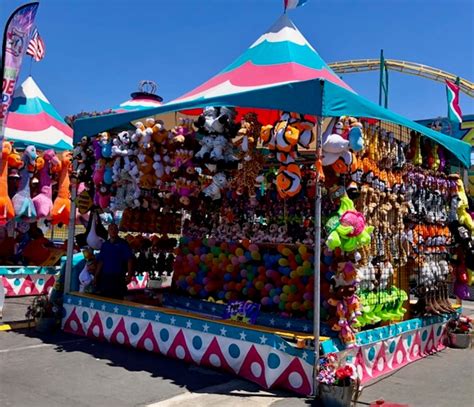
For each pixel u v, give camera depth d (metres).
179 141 6.32
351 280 5.11
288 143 5.03
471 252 8.01
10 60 8.80
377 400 4.85
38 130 12.27
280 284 6.68
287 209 6.86
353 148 5.08
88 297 7.08
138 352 6.26
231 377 5.33
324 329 5.60
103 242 7.90
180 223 8.77
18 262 11.26
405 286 6.93
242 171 6.04
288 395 4.80
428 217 7.16
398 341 6.25
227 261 7.55
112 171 7.18
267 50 6.62
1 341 6.70
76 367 5.61
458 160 8.12
